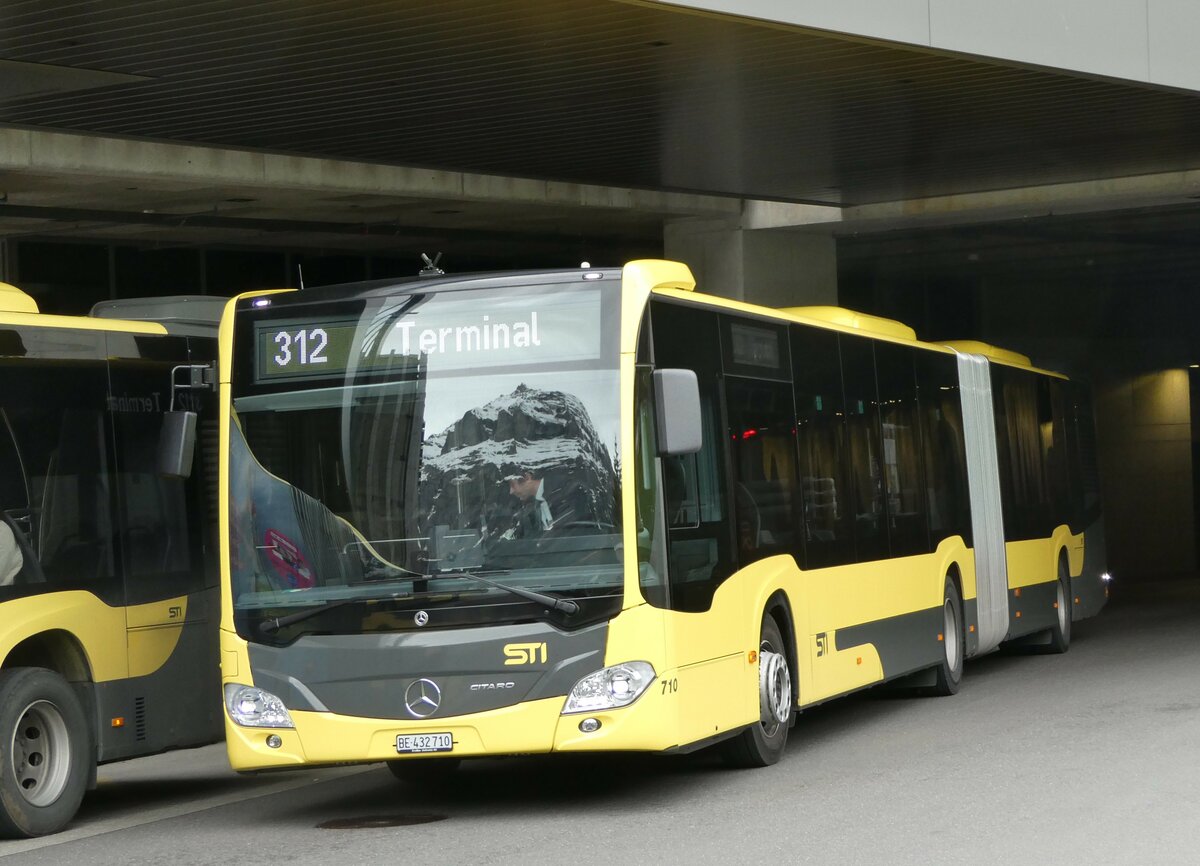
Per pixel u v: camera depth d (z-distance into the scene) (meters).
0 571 11.61
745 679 12.25
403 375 11.19
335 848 10.21
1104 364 49.31
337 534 11.05
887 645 15.95
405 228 31.06
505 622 10.70
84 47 17.19
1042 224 32.38
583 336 11.05
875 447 16.27
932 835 9.69
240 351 11.49
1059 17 19.67
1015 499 21.84
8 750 11.41
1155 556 51.31
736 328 12.91
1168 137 24.70
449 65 18.56
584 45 17.94
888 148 24.91
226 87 19.17
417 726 10.71
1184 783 11.20
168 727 12.89
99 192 25.08
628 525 10.75
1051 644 23.41
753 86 20.39
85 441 12.41
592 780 12.78
